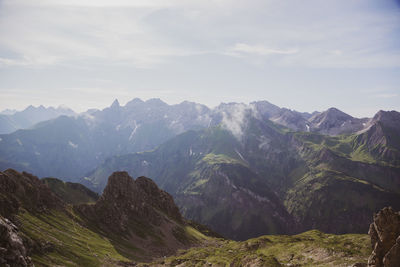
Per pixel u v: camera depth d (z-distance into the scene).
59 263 105.69
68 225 158.25
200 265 139.50
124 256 160.38
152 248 197.25
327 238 193.38
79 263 116.31
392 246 65.62
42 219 142.88
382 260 67.38
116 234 192.75
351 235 181.12
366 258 108.75
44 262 98.94
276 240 198.25
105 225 195.88
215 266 133.88
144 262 166.50
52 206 168.62
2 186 138.62
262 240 195.38
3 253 75.69
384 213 69.81
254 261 103.00
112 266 130.88
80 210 196.62
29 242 101.94
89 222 187.62
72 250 124.88
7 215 116.38
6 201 123.50
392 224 68.00
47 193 174.62
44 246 111.25
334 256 118.56
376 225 70.44
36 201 153.50
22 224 118.38
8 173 155.88
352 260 108.44
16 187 147.75
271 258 103.44
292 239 199.00
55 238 126.69
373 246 71.00
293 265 120.12
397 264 63.31
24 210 135.75
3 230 79.75
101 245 157.38
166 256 190.38
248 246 187.88
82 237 152.62
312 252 131.62
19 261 78.25
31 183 165.38
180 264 146.12
